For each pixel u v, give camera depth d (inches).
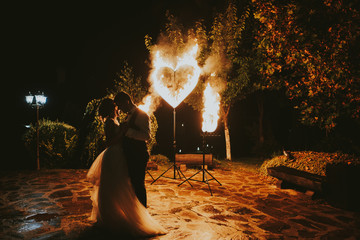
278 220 155.9
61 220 149.8
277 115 542.9
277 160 277.9
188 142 613.6
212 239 128.4
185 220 153.8
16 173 291.4
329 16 176.2
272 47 203.5
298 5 184.4
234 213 167.6
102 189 127.6
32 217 154.6
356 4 166.1
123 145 132.7
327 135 330.0
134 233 127.5
